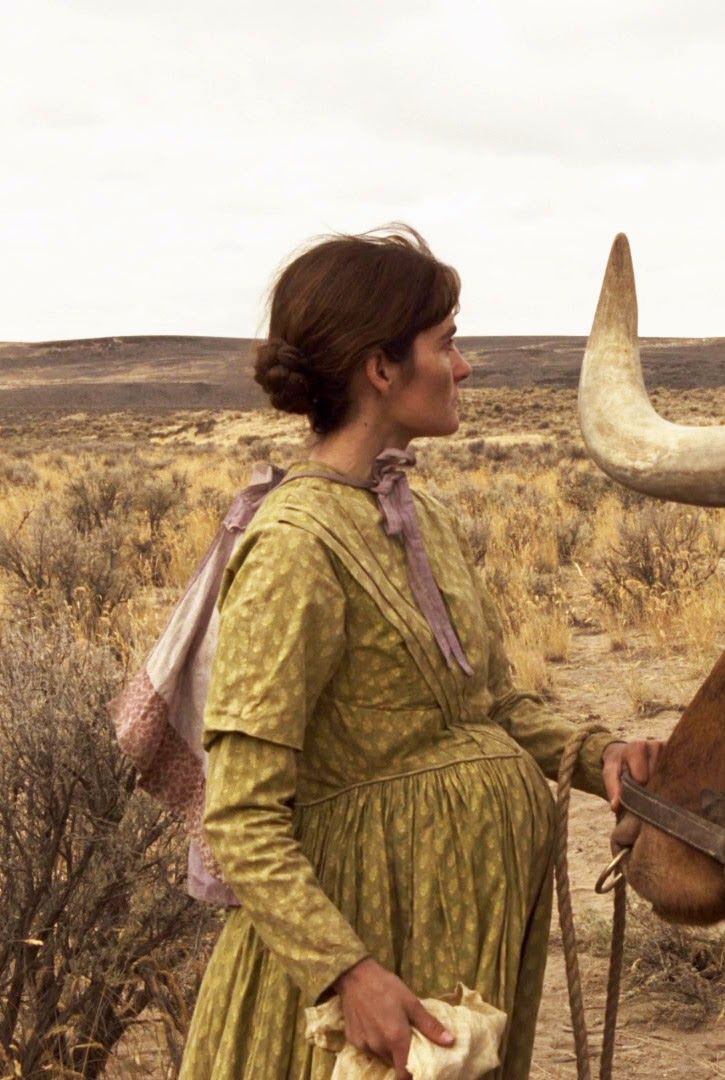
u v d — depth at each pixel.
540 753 2.58
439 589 2.31
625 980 4.72
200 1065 2.31
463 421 72.44
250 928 2.29
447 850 2.20
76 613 9.77
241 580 2.14
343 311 2.21
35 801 3.94
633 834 2.38
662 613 10.78
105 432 81.00
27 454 55.12
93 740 3.93
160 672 2.39
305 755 2.23
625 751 2.46
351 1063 2.02
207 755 2.31
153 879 3.85
